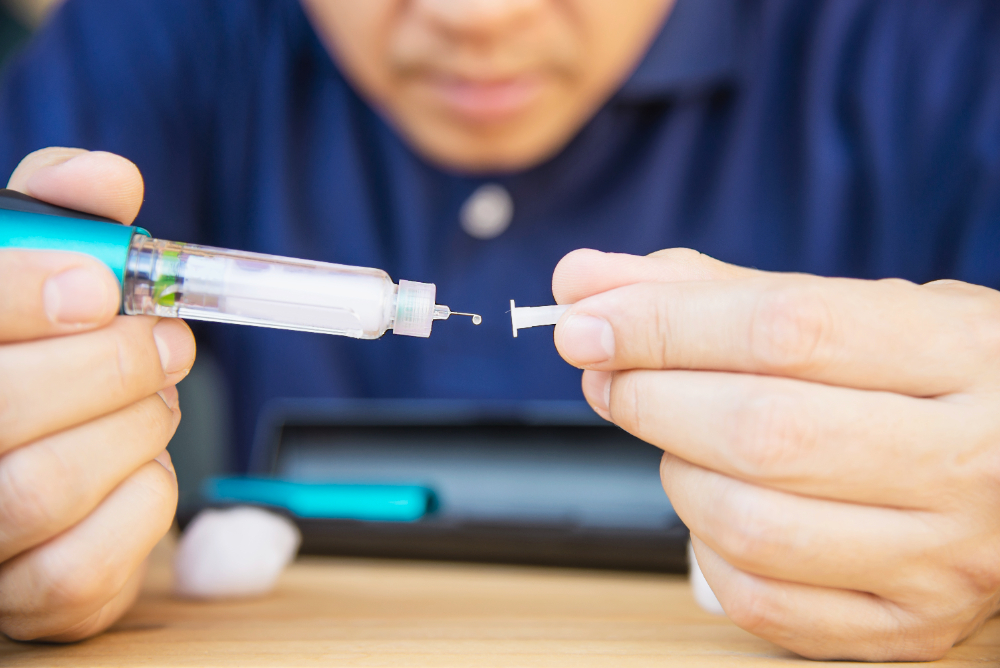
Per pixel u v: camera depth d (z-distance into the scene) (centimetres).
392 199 56
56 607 25
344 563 37
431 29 39
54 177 26
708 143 55
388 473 41
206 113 59
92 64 53
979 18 47
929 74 48
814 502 24
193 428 72
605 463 40
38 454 24
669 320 24
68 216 26
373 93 47
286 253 55
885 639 24
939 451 24
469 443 41
